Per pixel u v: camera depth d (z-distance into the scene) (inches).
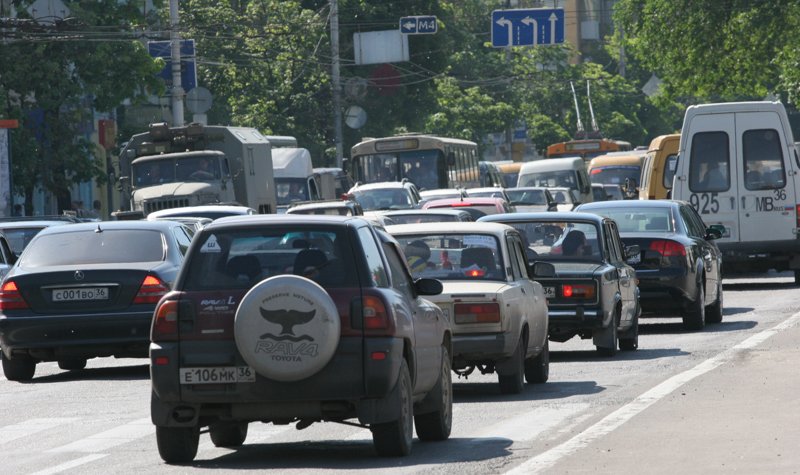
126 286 1897.1
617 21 6318.9
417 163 5757.9
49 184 4808.1
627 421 1321.4
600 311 1904.5
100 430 1422.2
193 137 4303.6
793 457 1078.4
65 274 1902.1
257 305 1104.8
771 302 2893.7
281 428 1403.8
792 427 1238.9
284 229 1154.0
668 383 1610.5
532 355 1672.0
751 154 3235.7
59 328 1888.5
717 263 2536.9
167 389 1130.0
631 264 2345.0
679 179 3260.3
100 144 6245.1
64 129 4803.2
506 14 5777.6
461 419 1417.3
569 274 1913.1
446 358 1284.4
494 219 2021.4
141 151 4286.4
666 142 4618.6
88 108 5836.6
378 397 1121.4
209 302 1128.2
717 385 1569.9
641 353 2030.0
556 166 6392.7
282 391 1114.7
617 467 1066.7
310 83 6953.7
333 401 1120.8
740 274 3937.0
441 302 1561.3
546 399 1546.5
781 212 3221.0
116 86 4842.5
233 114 6766.7
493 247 1647.4
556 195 4950.8
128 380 1913.1
